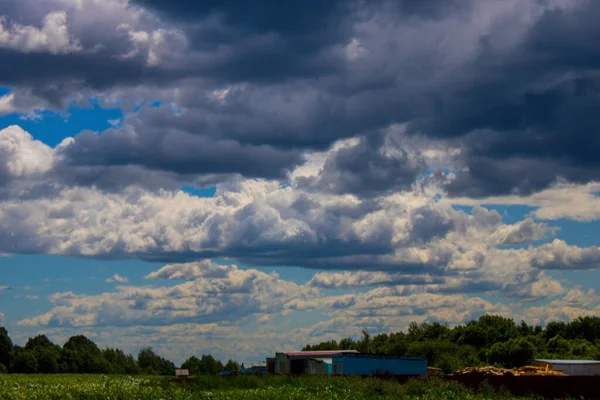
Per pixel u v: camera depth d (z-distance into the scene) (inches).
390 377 1993.1
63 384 2285.9
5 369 5433.1
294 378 1979.6
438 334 5275.6
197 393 1716.3
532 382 1614.2
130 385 2060.8
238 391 1707.7
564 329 4891.7
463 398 1473.9
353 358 2513.5
